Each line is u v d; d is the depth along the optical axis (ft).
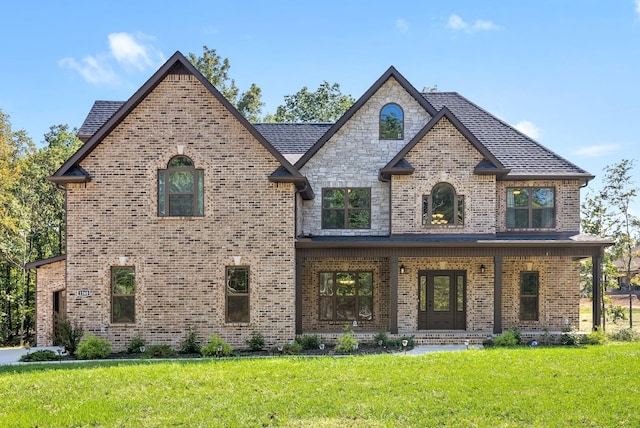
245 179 60.49
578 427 30.17
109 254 59.67
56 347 65.82
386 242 63.62
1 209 90.94
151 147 60.39
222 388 37.70
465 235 67.67
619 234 88.48
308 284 71.36
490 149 73.26
